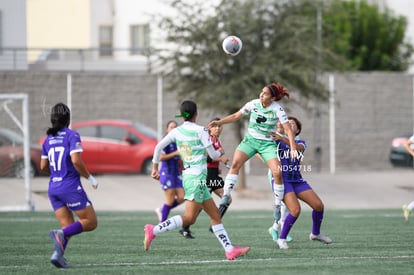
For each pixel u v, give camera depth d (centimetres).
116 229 4531
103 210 6531
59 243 2745
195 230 4391
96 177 8250
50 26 11456
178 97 7812
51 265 2956
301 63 7531
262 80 7388
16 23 9762
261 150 3347
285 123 3225
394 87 10488
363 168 10331
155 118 9388
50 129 2786
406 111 10550
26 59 9806
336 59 7794
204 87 7469
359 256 3158
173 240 3844
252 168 9588
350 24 12669
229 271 2725
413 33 13588
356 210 6328
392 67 12975
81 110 9131
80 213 2786
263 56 7338
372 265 2869
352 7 13012
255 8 7538
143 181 8100
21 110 7225
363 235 4062
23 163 7212
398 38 13012
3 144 7169
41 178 7888
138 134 8331
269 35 7562
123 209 6788
